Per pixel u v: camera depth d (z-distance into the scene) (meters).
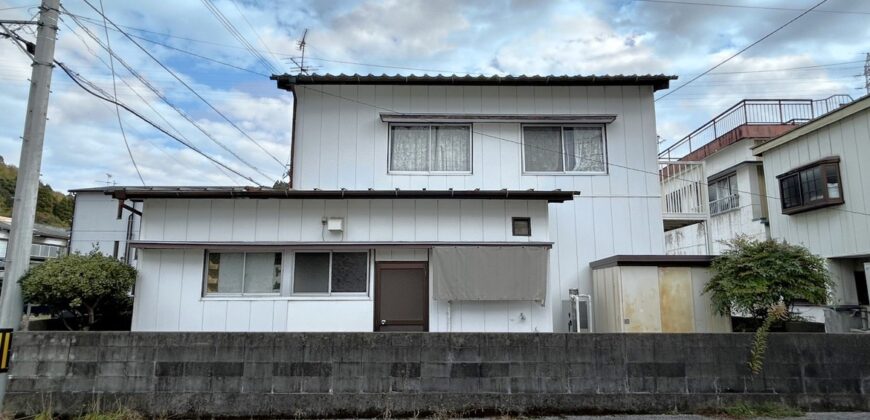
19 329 5.90
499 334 5.80
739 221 14.99
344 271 8.30
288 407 5.58
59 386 5.55
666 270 8.26
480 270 8.04
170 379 5.60
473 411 5.64
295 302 8.12
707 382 5.76
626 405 5.70
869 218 9.91
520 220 8.48
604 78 10.62
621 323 8.08
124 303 8.59
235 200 8.33
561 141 10.75
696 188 11.13
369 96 10.87
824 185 10.80
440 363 5.71
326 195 8.15
